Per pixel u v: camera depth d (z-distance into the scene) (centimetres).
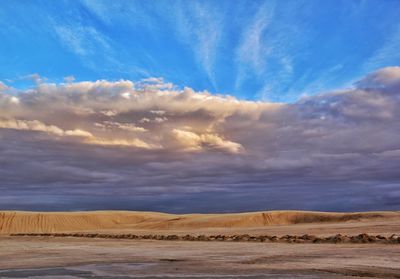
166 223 9831
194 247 3291
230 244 3475
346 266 1905
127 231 8012
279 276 1681
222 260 2292
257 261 2208
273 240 3628
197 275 1758
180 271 1888
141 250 3122
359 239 3150
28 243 4528
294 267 1920
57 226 11381
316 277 1641
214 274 1770
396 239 3028
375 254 2347
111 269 2008
